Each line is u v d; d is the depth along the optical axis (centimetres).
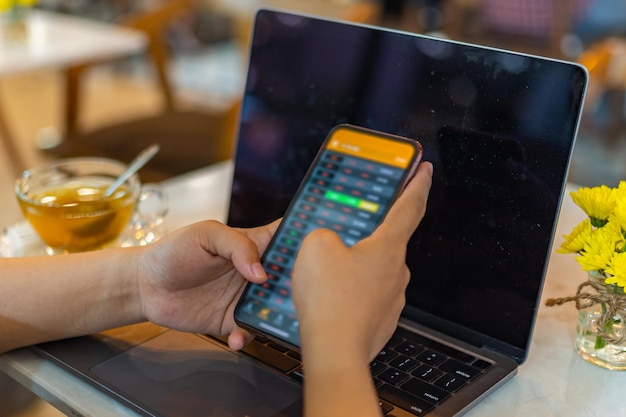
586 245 69
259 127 92
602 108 316
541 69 71
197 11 448
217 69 452
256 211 93
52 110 404
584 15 336
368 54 82
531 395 69
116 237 90
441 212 77
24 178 89
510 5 324
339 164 68
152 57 262
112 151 212
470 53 75
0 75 210
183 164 206
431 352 73
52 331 73
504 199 74
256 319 65
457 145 76
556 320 81
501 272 74
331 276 52
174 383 68
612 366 73
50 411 96
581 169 307
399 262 58
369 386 50
